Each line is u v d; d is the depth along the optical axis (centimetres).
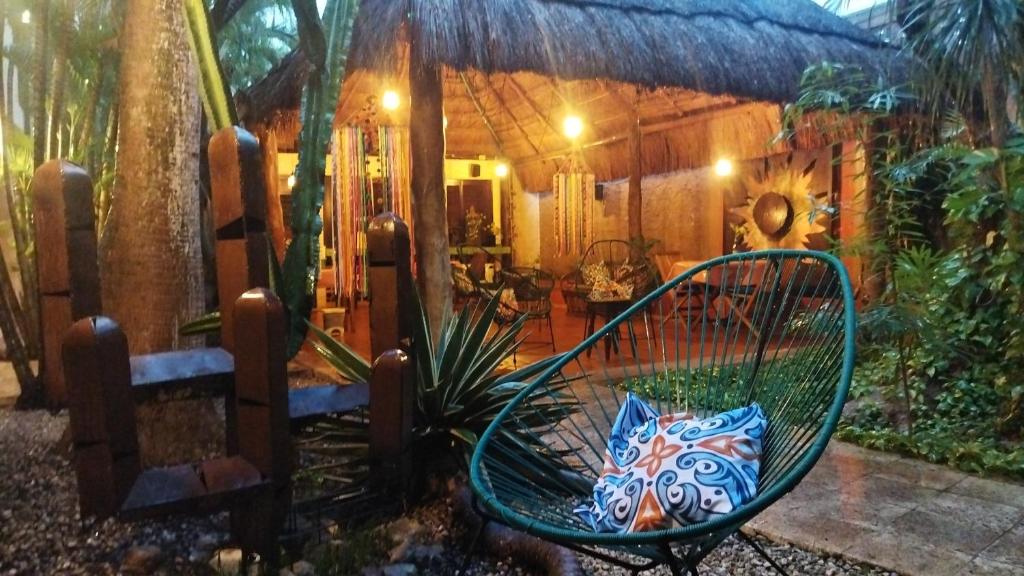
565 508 172
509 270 637
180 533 206
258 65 608
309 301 245
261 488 172
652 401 294
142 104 240
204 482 166
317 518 218
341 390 215
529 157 956
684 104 684
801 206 657
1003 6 309
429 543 210
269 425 172
